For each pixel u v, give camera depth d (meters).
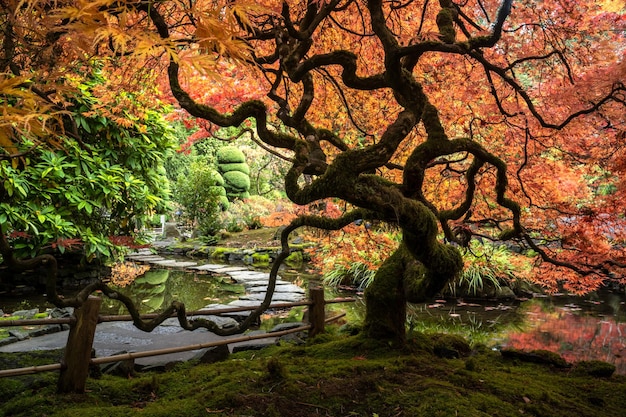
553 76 3.85
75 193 6.20
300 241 13.66
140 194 6.84
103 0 0.79
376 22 2.19
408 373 2.87
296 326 4.48
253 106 2.57
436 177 4.31
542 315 7.07
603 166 3.87
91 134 6.45
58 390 2.60
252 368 2.99
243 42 0.89
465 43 2.05
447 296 8.27
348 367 2.89
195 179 16.22
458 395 2.54
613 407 2.75
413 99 2.29
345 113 4.83
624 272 3.71
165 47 0.79
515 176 4.09
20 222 5.81
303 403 2.46
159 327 4.86
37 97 0.81
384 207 2.22
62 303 1.93
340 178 2.07
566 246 4.16
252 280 9.28
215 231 15.68
